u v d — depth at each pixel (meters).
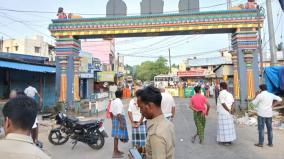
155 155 2.44
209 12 14.73
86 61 29.42
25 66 14.39
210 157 6.91
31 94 8.74
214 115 15.43
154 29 15.12
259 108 7.91
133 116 6.62
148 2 15.29
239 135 9.55
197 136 9.52
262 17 14.38
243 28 14.64
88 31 15.51
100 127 8.04
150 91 2.66
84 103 21.20
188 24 14.92
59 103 15.40
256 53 14.58
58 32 15.67
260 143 7.86
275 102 8.09
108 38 16.30
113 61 43.78
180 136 9.58
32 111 1.92
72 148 7.97
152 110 2.63
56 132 8.47
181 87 35.22
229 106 8.15
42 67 15.52
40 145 6.96
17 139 1.80
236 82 14.98
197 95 8.51
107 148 8.09
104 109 18.88
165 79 49.41
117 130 7.14
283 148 7.67
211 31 15.39
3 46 35.47
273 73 13.72
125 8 15.50
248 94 14.35
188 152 7.43
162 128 2.52
